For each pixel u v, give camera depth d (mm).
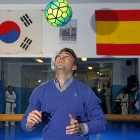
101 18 4508
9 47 4551
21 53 4543
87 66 10594
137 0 4359
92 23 4527
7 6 4594
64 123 1647
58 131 1646
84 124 1557
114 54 4480
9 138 5586
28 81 9672
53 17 3322
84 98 1714
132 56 4477
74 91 1719
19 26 4562
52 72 9195
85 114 1767
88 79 10648
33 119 1516
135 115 3295
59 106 1674
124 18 4496
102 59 9812
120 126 7516
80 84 1775
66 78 1789
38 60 9242
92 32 4520
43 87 1773
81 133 1544
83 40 4523
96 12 4504
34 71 9609
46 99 1710
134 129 6938
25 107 9625
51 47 4535
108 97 9141
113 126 7500
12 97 7453
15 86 9703
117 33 4500
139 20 4488
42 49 4535
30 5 4590
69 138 1629
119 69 10109
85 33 4523
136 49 4465
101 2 4480
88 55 4516
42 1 4461
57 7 3297
